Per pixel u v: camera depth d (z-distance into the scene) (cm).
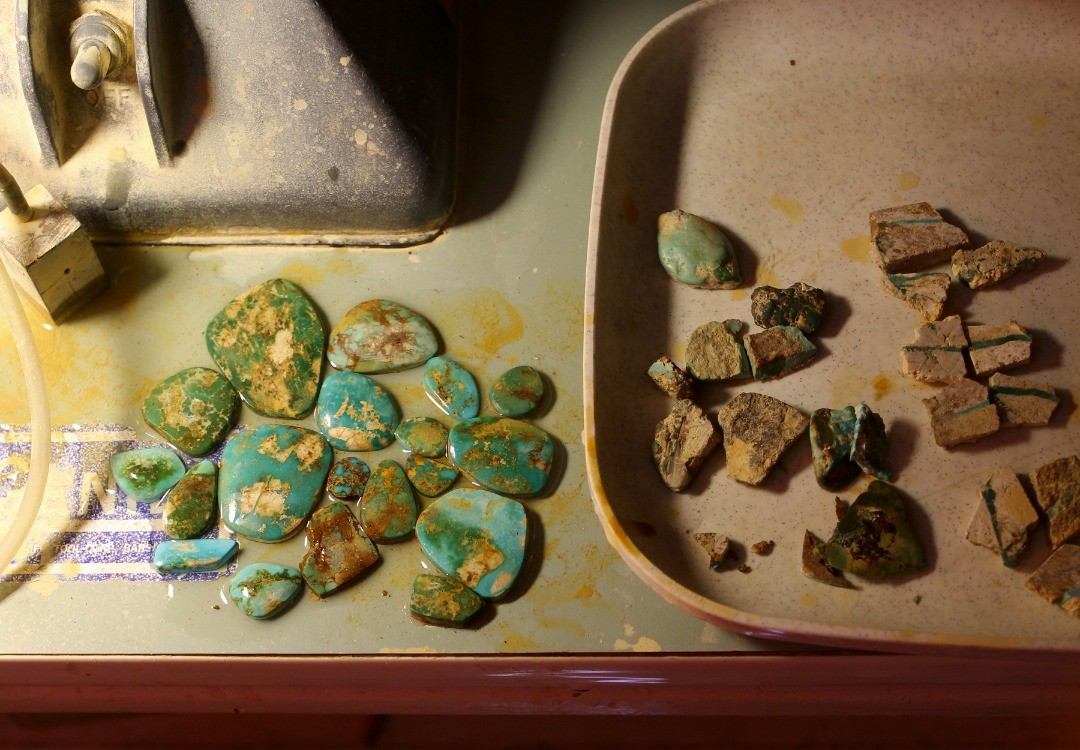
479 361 40
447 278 41
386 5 41
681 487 36
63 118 40
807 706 38
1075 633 33
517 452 37
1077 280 38
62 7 39
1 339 40
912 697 37
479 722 44
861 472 36
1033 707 38
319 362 39
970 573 34
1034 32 41
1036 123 41
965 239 38
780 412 36
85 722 42
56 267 38
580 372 39
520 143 43
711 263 39
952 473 36
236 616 36
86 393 39
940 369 37
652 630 35
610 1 45
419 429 38
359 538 37
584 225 42
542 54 45
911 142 41
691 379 37
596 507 34
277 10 39
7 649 36
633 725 44
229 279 41
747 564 35
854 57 42
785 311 38
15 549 36
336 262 41
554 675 36
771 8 42
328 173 40
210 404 38
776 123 41
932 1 41
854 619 34
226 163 40
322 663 35
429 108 41
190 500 37
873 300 39
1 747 42
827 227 40
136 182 40
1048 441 36
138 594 36
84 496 38
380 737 44
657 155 41
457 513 37
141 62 38
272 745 43
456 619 35
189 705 38
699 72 42
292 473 37
